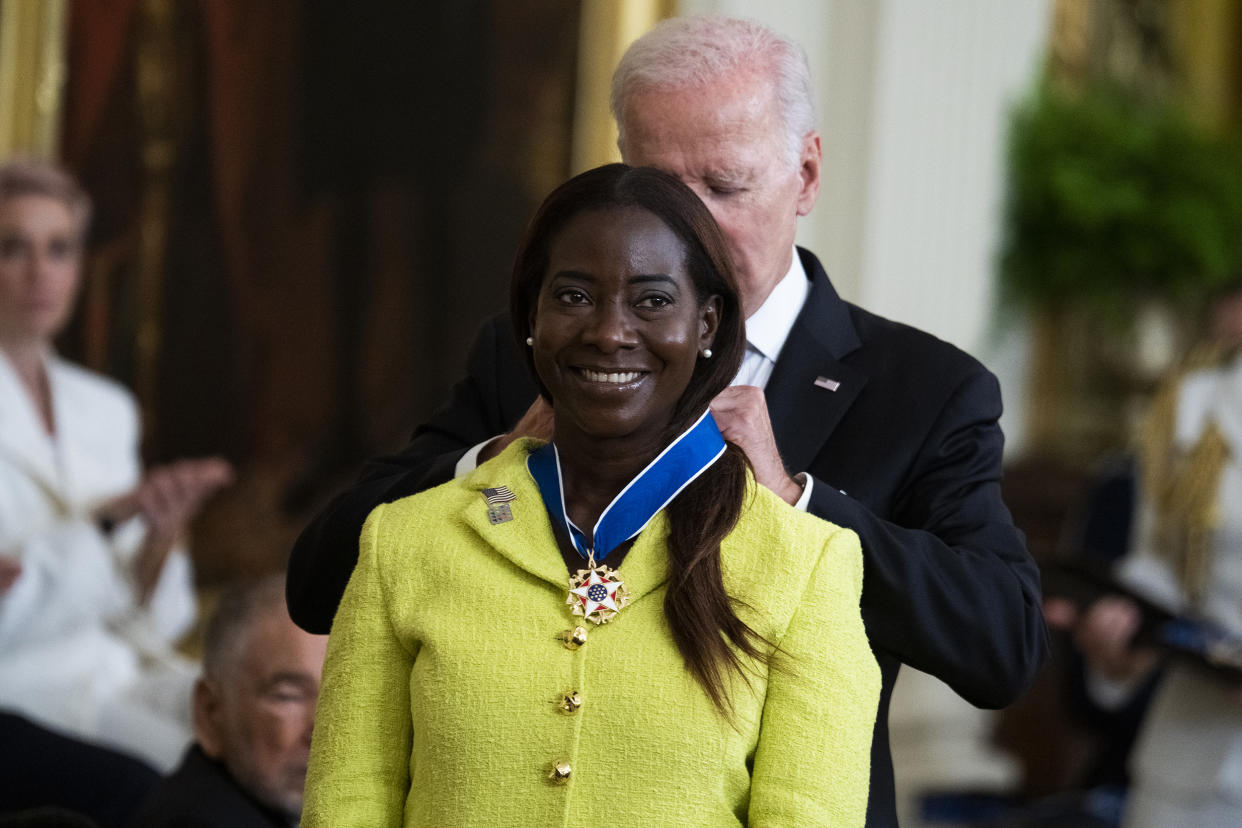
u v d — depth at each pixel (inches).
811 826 211.5
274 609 376.2
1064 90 1133.7
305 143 757.3
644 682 213.6
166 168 722.2
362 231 771.4
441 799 214.8
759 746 218.7
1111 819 668.7
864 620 247.9
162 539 599.8
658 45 280.5
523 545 223.9
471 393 313.7
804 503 245.6
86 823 329.4
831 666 219.6
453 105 788.0
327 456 768.3
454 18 786.8
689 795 211.6
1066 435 1127.6
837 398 287.1
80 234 637.3
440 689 217.3
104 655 585.0
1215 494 567.8
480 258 800.3
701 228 223.8
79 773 448.5
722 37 280.5
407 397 787.4
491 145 797.2
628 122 282.0
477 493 231.9
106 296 706.8
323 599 274.7
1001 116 956.0
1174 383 599.5
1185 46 1261.1
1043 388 1119.0
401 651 227.0
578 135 792.9
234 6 736.3
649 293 219.0
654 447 227.5
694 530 221.0
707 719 212.5
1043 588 558.6
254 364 746.8
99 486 626.5
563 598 220.2
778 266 286.7
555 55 794.2
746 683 216.2
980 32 935.0
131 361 713.6
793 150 283.9
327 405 767.1
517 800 212.1
